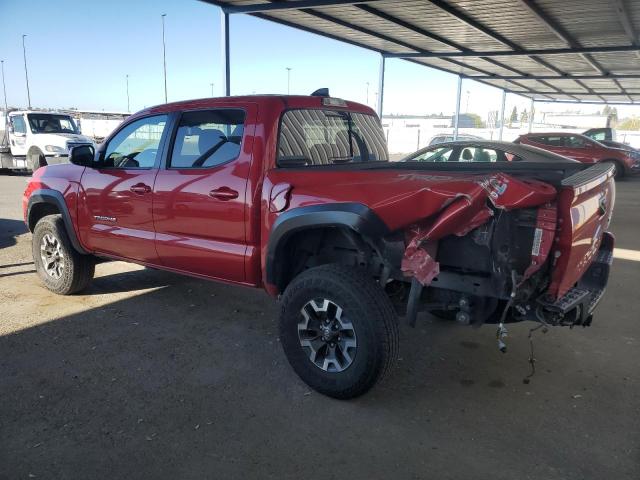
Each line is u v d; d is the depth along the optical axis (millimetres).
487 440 3039
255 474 2721
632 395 3574
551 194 2855
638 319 5051
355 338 3291
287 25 13820
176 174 4309
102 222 4938
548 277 3055
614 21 13047
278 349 4281
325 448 2949
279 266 3771
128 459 2822
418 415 3307
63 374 3764
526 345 4410
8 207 11422
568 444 3002
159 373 3816
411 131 47125
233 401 3447
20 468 2730
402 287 3738
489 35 14789
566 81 25891
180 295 5613
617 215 11617
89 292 5668
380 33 15086
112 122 38000
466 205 2889
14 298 5430
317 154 4359
